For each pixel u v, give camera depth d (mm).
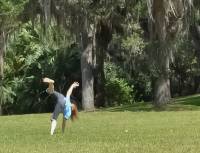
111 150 20703
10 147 22859
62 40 68250
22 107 91688
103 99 77562
